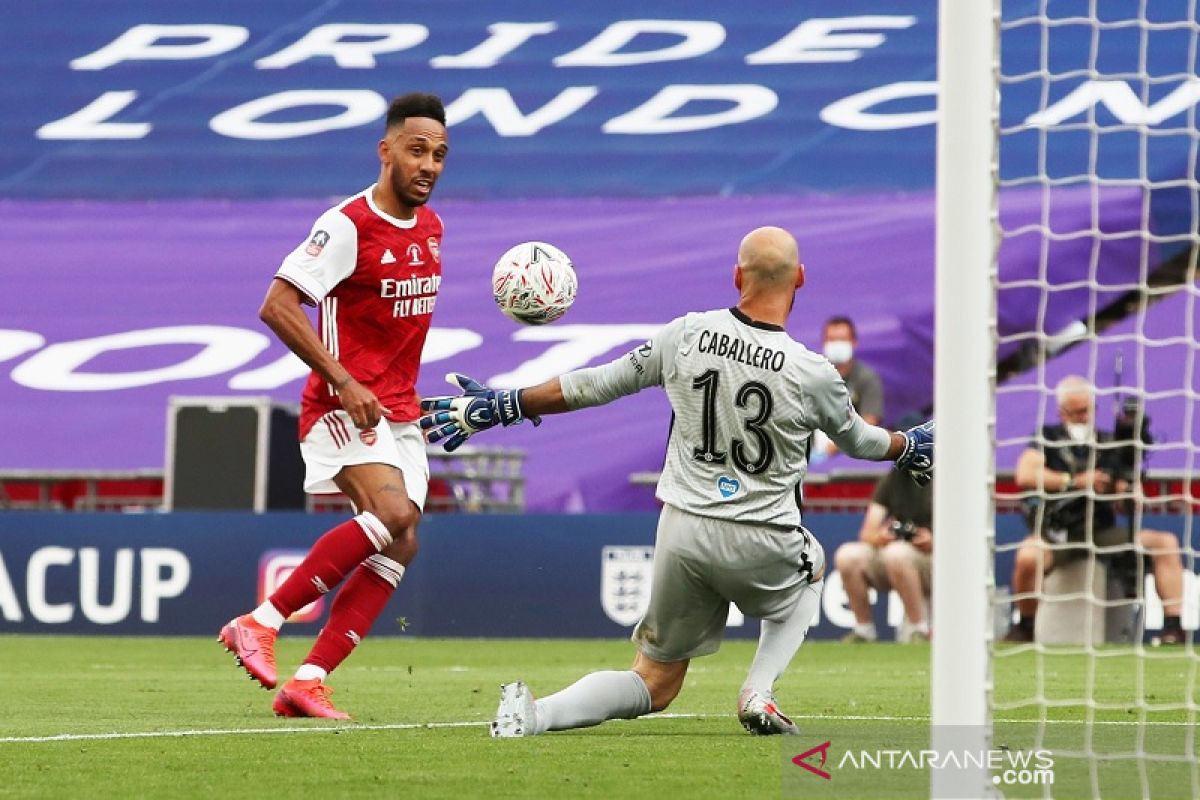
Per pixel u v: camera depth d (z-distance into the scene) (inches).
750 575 722.8
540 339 2416.3
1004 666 1379.2
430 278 880.9
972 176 492.4
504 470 2206.0
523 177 2659.9
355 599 864.9
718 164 2652.6
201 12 2982.3
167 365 2434.8
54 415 2373.3
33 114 2859.3
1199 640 1631.4
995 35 499.2
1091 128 790.5
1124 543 1619.1
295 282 835.4
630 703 753.6
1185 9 2672.2
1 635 1831.9
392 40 2928.2
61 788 580.1
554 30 2913.4
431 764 639.1
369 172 2755.9
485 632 1814.7
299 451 1967.3
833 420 722.2
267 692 1067.3
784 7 2898.6
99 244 2628.0
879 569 1724.9
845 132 2672.2
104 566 1836.9
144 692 1067.9
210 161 2773.1
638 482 2122.3
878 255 2456.9
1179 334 2293.3
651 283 2487.7
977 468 487.5
